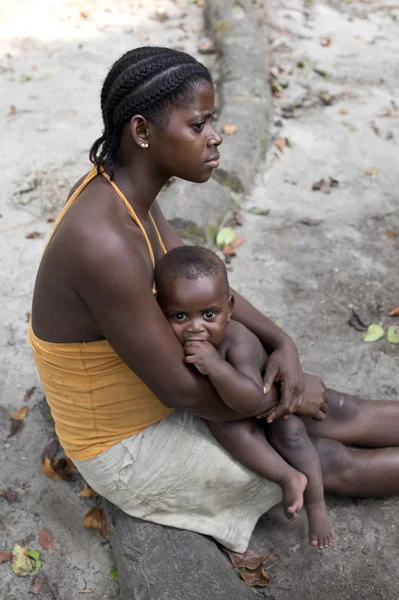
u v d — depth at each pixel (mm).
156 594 2357
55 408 2467
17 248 4293
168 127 2023
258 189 4898
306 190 4918
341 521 2867
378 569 2693
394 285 4148
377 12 7410
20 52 6387
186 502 2562
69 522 2881
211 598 2354
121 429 2428
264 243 4434
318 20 7180
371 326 3838
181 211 4238
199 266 2285
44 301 2203
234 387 2293
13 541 2811
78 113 5574
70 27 6766
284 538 2822
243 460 2508
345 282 4160
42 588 2664
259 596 2568
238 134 5082
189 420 2486
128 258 2041
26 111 5586
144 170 2131
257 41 6270
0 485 3010
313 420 2953
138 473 2459
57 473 3021
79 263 2035
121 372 2307
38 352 2363
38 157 5047
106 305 2066
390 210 4746
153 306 2113
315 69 6324
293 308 3979
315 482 2615
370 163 5203
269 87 5848
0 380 3477
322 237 4504
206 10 6891
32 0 7152
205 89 2033
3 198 4680
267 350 2805
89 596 2643
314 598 2611
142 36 6652
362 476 2811
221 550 2734
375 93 6051
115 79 2041
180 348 2232
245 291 4078
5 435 3223
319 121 5648
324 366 3623
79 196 2139
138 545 2514
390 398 3441
